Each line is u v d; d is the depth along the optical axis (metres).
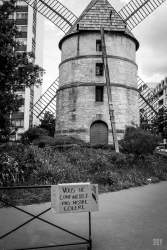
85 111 30.67
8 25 12.27
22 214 9.28
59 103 33.12
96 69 31.80
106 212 9.66
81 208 5.99
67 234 7.06
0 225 7.92
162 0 36.50
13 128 12.70
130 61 32.91
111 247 6.17
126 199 12.32
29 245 6.25
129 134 24.42
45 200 11.66
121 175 18.55
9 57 11.74
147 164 23.75
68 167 17.33
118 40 32.31
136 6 36.16
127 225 7.95
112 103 30.52
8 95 11.98
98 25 32.03
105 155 22.31
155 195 13.45
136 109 32.88
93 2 34.09
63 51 34.03
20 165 14.80
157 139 23.53
